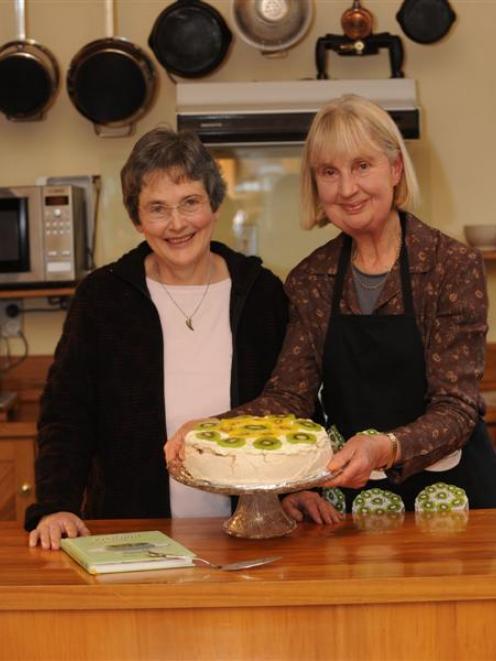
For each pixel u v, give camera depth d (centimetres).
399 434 206
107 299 239
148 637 176
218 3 412
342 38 388
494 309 413
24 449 366
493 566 178
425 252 226
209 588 172
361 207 222
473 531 203
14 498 366
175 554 184
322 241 397
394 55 387
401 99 371
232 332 239
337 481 194
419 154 411
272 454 188
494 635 176
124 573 179
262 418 206
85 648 176
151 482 235
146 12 411
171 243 229
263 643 176
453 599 173
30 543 203
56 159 415
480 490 230
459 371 219
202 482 190
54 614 175
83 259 405
